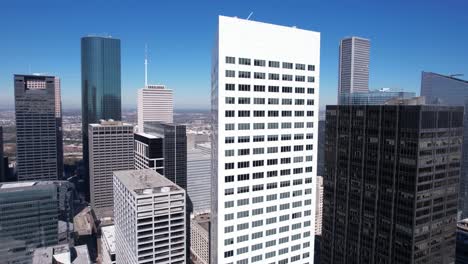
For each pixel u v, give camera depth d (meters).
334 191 199.00
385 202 167.38
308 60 147.50
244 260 141.62
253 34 132.25
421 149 150.88
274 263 149.50
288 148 147.50
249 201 140.00
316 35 148.50
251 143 137.12
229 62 128.38
